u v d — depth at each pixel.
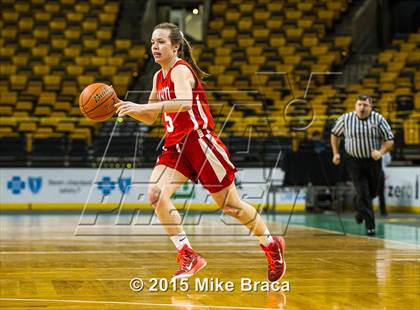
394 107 17.22
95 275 5.40
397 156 16.14
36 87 19.53
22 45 21.62
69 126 17.55
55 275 5.40
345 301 4.25
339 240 8.59
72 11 23.28
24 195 16.08
